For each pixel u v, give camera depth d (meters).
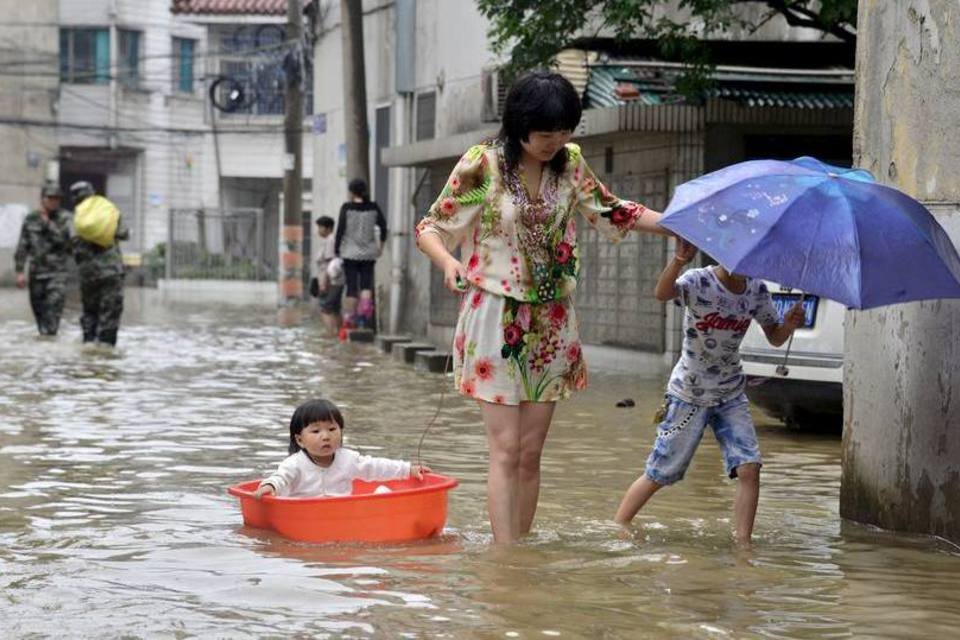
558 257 9.86
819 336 15.43
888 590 8.64
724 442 10.48
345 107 36.22
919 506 10.31
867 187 9.20
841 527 10.80
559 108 9.49
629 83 24.44
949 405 9.99
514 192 9.73
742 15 25.69
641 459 14.52
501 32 23.03
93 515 11.08
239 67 77.88
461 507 11.52
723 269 10.32
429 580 8.71
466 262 9.94
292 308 45.97
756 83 24.19
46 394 20.41
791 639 7.46
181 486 12.58
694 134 23.77
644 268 25.17
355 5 35.84
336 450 10.76
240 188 80.19
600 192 10.02
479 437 16.16
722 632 7.54
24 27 72.50
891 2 10.54
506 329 9.78
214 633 7.48
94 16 76.25
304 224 76.00
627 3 20.42
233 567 9.09
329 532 9.91
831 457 14.75
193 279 65.12
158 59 78.06
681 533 10.52
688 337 10.50
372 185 40.28
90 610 7.96
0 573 8.92
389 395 20.83
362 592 8.38
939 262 9.02
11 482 12.70
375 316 35.19
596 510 11.52
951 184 9.96
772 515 11.38
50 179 74.06
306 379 23.36
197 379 23.16
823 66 24.33
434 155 31.83
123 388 21.48
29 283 32.31
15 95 72.31
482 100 29.83
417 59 36.31
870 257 8.91
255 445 15.35
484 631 7.51
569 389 10.03
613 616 7.85
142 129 77.62
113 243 29.81
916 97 10.27
